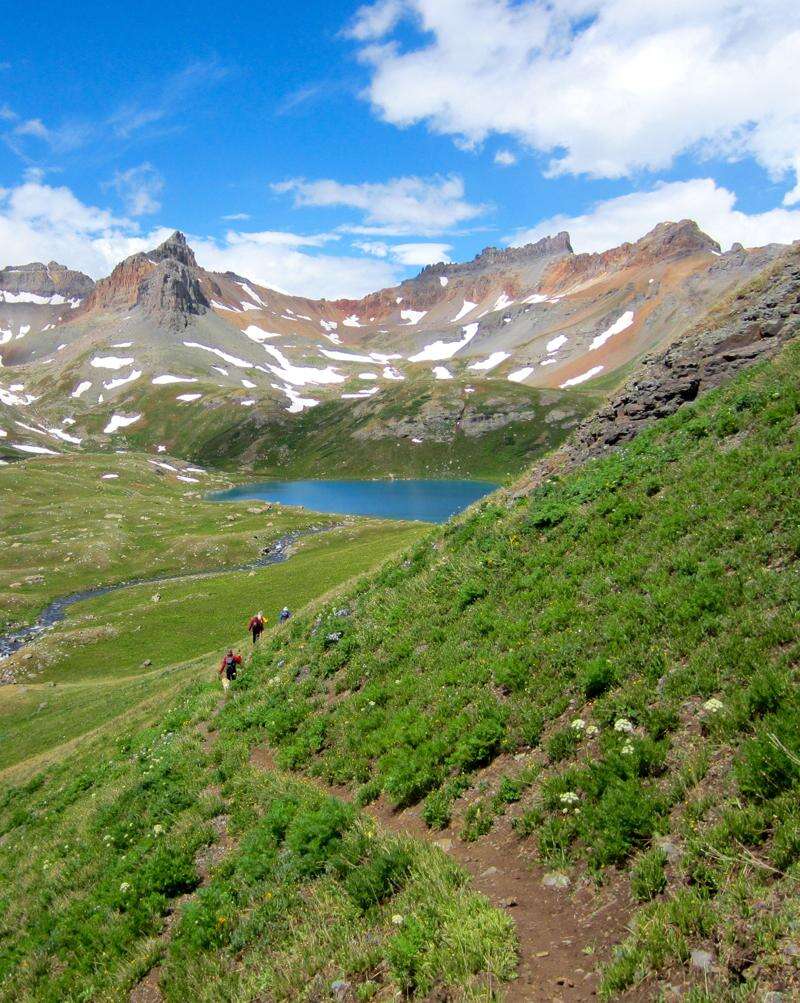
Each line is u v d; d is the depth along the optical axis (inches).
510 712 561.3
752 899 292.0
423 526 5177.2
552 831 406.0
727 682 445.7
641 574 645.3
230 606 3144.7
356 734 687.7
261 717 870.4
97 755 1240.2
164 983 437.1
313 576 3444.9
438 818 486.0
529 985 300.7
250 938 442.3
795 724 363.3
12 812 1146.7
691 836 345.4
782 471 661.9
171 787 756.0
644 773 414.0
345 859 465.7
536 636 655.8
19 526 5940.0
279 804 590.6
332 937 394.3
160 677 2060.8
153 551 5157.5
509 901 366.0
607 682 523.8
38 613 3863.2
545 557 820.0
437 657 748.0
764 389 859.4
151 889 552.7
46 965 522.6
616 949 300.5
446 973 318.3
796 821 313.0
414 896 394.6
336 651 946.1
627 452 1009.5
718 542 611.8
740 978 261.7
